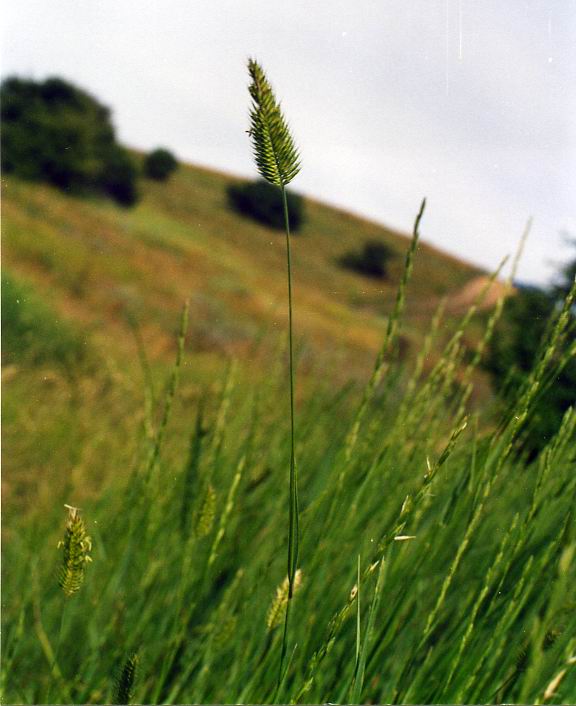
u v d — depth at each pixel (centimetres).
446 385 101
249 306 1861
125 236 2180
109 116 2530
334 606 101
